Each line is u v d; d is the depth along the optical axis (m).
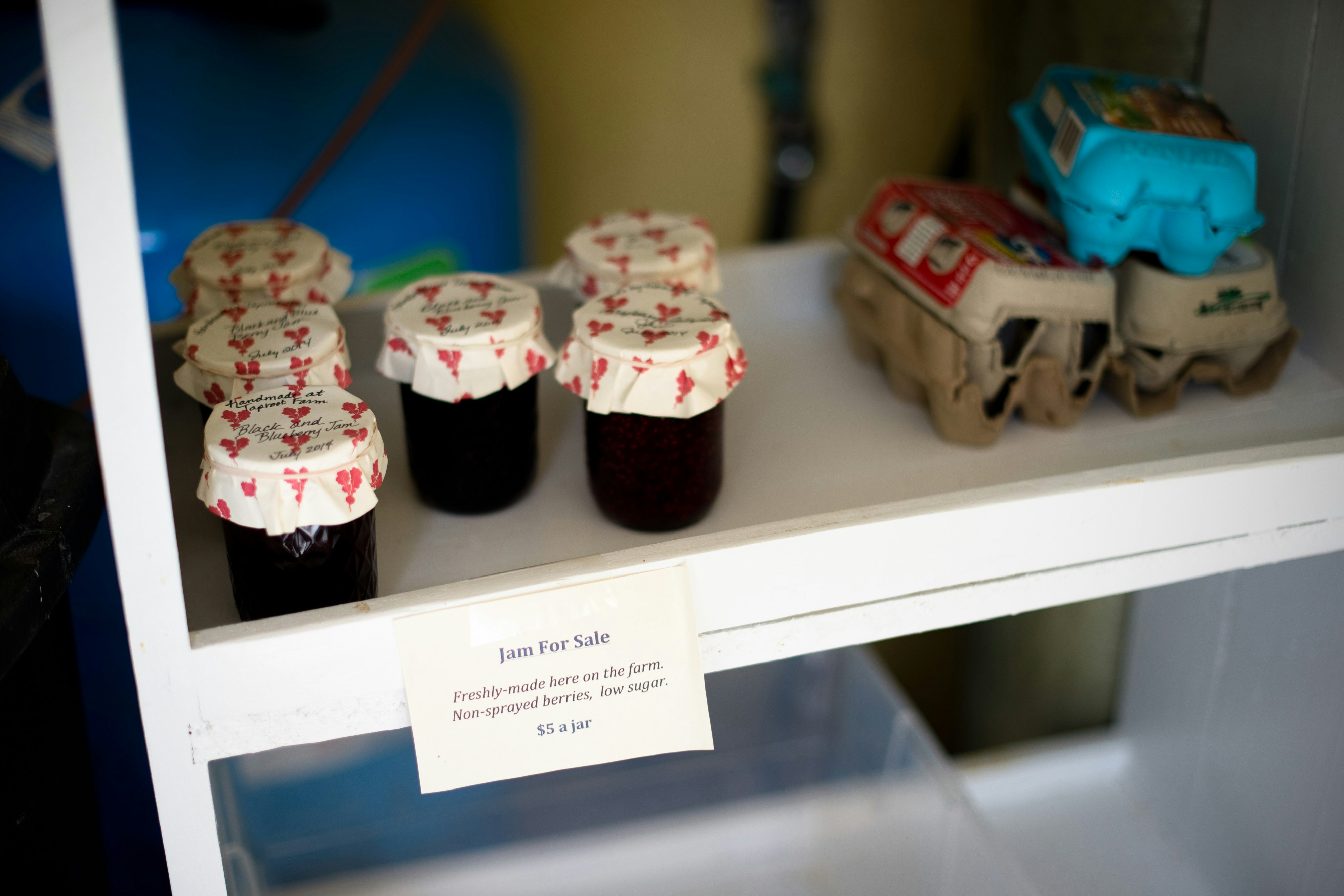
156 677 0.60
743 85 1.15
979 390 0.77
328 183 1.03
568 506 0.75
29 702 0.63
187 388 0.69
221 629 0.60
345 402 0.65
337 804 0.98
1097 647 1.08
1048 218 0.85
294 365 0.68
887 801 1.00
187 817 0.63
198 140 0.97
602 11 1.09
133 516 0.57
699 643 0.66
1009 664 1.16
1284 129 0.82
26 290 0.90
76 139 0.51
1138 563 0.72
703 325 0.70
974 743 1.24
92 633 0.94
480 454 0.72
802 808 1.02
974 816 0.87
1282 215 0.83
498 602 0.62
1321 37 0.78
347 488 0.61
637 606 0.63
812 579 0.66
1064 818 1.03
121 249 0.53
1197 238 0.76
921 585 0.69
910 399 0.85
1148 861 0.99
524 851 0.98
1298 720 0.87
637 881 0.96
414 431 0.72
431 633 0.61
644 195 1.18
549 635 0.63
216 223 0.98
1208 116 0.78
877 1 1.13
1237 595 0.91
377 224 1.06
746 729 1.07
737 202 1.20
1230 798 0.94
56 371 0.92
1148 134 0.75
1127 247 0.78
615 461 0.71
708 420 0.70
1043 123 0.82
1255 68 0.83
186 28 0.96
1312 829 0.86
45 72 0.89
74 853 0.68
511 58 1.08
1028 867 0.98
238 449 0.61
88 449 0.68
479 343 0.68
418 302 0.72
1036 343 0.78
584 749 0.64
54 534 0.62
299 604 0.63
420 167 1.06
